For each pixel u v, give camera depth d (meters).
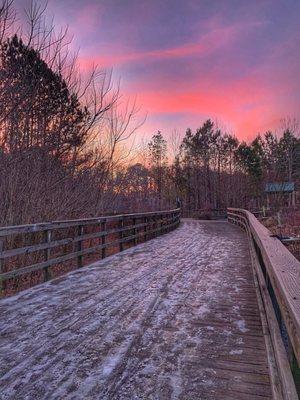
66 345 3.32
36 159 9.26
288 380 2.04
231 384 2.63
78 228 7.20
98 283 5.72
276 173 46.69
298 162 50.16
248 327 3.76
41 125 10.14
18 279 7.29
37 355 3.11
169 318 4.05
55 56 10.47
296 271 2.27
